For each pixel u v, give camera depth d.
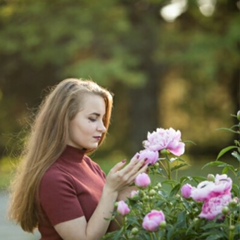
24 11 19.06
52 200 3.42
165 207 3.32
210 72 19.17
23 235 7.71
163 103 22.70
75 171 3.55
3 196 10.59
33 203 3.50
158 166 3.37
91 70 18.03
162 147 3.36
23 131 4.49
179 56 19.22
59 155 3.51
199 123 22.92
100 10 18.88
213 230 3.09
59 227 3.42
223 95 22.80
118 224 3.34
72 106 3.53
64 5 18.97
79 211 3.43
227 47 19.19
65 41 19.61
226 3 20.11
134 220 3.19
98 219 3.36
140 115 20.41
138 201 3.26
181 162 3.40
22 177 3.51
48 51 19.33
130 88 20.52
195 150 22.44
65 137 3.51
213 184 3.06
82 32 18.61
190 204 3.25
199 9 19.98
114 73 18.16
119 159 20.06
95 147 3.57
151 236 3.08
